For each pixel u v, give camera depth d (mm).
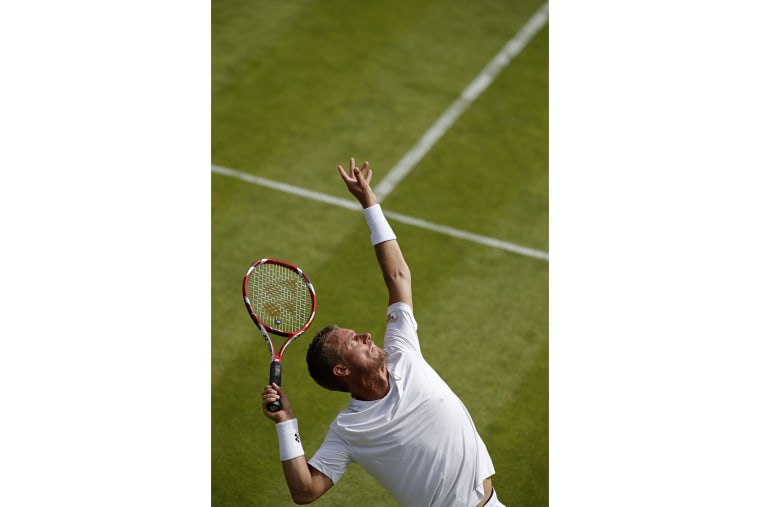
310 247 14406
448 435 8898
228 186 15336
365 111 16938
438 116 16969
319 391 12438
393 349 9234
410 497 9062
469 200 15430
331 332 8938
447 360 12906
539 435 12086
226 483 11336
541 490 11484
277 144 16188
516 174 15977
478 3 19531
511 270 14297
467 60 18172
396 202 15297
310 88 17328
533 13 19391
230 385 12461
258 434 11938
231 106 16828
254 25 18578
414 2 19469
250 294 13578
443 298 13758
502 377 12750
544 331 13414
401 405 8836
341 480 11531
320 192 15367
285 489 11344
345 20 18875
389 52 18203
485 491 9219
